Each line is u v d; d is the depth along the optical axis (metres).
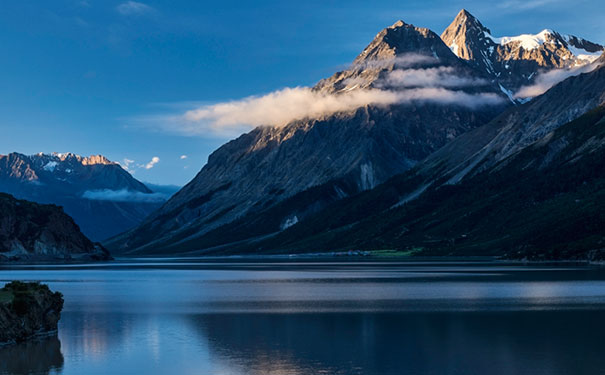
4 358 89.06
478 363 84.50
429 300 148.88
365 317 123.38
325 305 143.00
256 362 86.44
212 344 98.19
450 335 103.31
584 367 81.94
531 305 136.50
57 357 89.69
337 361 86.56
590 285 178.88
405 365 84.06
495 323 113.88
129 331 109.94
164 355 90.88
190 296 168.12
